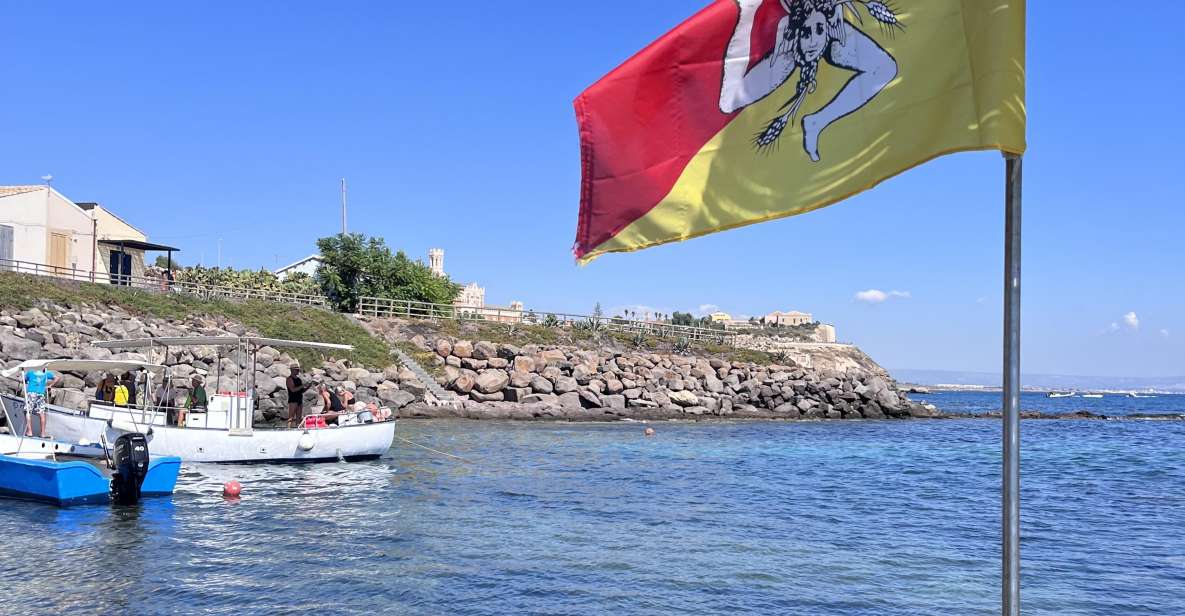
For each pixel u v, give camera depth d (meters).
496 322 61.59
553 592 12.25
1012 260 4.84
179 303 47.44
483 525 17.22
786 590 12.73
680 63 6.08
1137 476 29.33
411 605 11.47
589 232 6.36
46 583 12.26
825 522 18.84
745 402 61.34
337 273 63.56
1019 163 4.88
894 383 98.81
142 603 11.36
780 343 82.94
